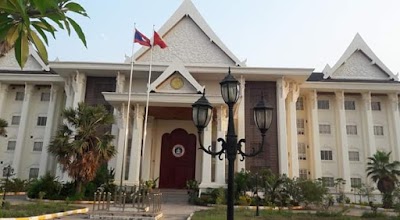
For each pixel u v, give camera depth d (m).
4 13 2.86
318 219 14.70
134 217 13.33
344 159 30.92
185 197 23.55
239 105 27.72
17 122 33.00
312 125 32.12
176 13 30.89
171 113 26.81
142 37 24.36
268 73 28.25
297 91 30.47
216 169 22.19
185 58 30.08
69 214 14.37
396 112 31.78
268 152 27.55
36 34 3.16
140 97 22.55
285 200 21.12
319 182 21.22
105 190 20.47
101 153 20.27
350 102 33.31
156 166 28.41
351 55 34.62
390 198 23.94
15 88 33.91
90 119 20.59
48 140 31.14
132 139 22.33
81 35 2.92
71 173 19.86
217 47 30.28
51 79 32.16
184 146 29.16
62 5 2.88
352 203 27.61
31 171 31.47
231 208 5.93
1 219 10.91
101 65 28.44
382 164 26.88
